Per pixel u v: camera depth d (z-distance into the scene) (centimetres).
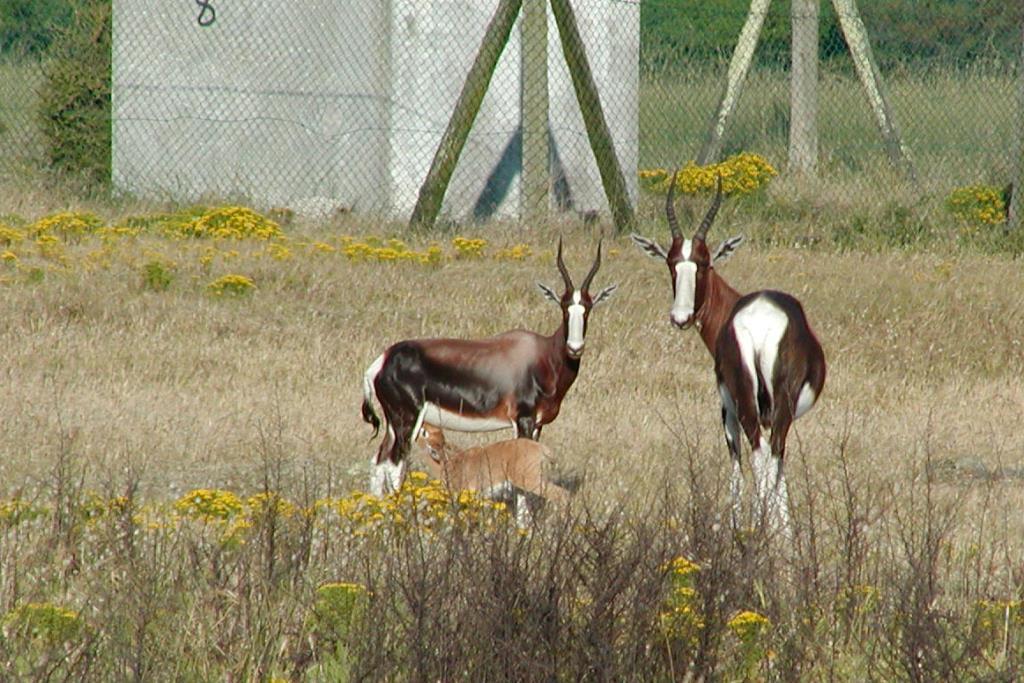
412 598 2005
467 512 2472
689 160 8631
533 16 6281
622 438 3819
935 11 9888
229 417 3809
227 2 6956
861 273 5781
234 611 2148
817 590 2247
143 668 1967
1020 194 6850
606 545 2158
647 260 5856
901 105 9738
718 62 11150
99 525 2542
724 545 2273
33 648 2052
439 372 3297
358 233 6269
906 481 3466
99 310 4806
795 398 3145
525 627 1961
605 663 1920
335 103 6962
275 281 5228
